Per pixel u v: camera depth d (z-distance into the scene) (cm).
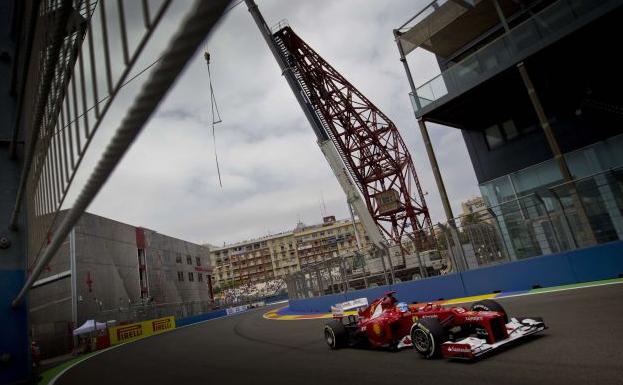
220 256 14538
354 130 3384
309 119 2306
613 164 1531
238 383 700
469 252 1392
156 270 5000
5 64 656
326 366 708
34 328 2447
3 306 698
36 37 295
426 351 623
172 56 81
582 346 515
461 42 1989
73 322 2803
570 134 1662
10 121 666
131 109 103
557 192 1230
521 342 601
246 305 6078
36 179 380
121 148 124
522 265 1245
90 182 150
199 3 65
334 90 3306
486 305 649
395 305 787
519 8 1745
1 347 697
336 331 880
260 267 14238
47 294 3253
